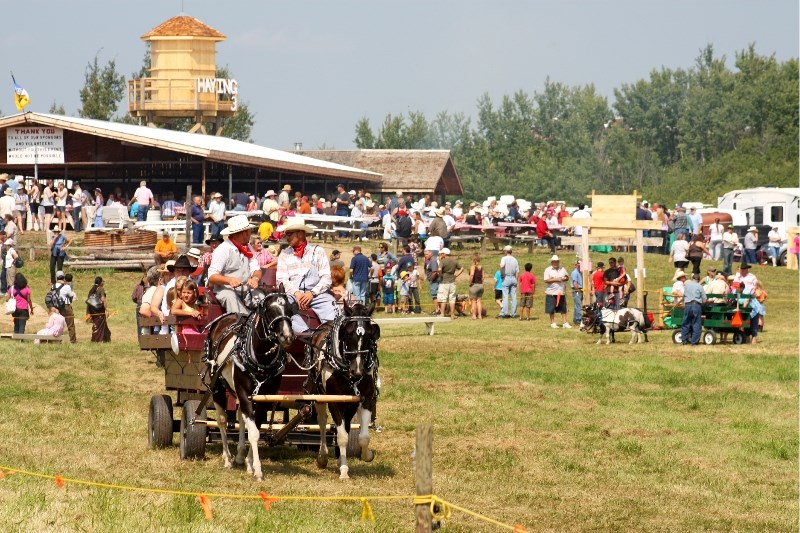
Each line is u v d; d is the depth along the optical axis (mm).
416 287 79438
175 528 23234
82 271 85312
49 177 124062
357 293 74250
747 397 45375
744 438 37250
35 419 37781
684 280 71812
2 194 96062
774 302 87562
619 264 72750
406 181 147875
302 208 103812
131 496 25953
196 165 123750
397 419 39156
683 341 64312
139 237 88375
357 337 27469
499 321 76438
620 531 25547
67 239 91312
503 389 46344
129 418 38125
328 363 27922
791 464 33625
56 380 46938
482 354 57625
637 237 75812
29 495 25484
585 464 32688
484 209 124250
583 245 74812
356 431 31719
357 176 133125
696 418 40906
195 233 89688
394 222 104562
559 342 64062
